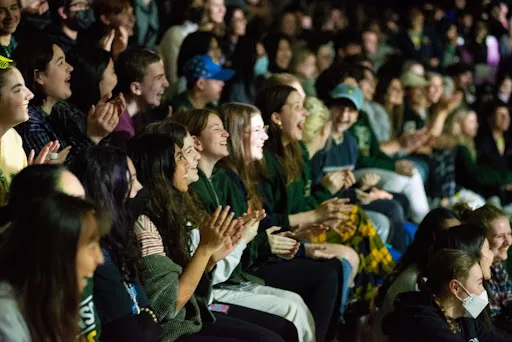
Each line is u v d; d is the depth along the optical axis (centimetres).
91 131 500
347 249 601
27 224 314
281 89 618
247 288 540
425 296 477
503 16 1358
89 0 725
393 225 711
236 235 444
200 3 885
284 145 620
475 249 498
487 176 904
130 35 755
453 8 1373
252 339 460
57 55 501
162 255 427
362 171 766
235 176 563
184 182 453
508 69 1346
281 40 898
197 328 445
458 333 475
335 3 1246
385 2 1331
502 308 555
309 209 628
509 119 987
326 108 682
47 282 312
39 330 312
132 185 405
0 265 316
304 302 558
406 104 925
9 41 568
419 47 1255
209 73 682
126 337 380
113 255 391
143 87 591
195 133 529
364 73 842
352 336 608
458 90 1051
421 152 877
